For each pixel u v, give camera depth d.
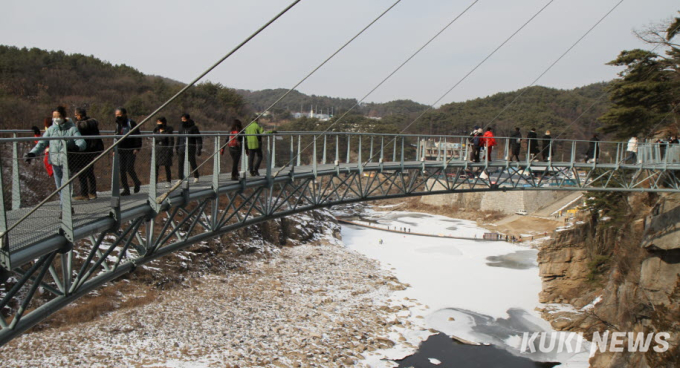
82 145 10.93
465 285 48.62
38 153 11.37
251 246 52.41
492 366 30.92
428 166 27.95
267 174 19.39
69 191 9.29
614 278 33.69
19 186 11.04
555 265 42.75
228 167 33.44
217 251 48.16
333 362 30.06
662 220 27.02
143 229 41.03
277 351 31.09
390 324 37.28
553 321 38.06
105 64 82.25
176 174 24.81
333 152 76.62
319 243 63.41
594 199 41.59
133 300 36.50
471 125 120.00
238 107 84.19
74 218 10.40
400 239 72.12
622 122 43.62
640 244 30.53
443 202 99.25
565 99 136.25
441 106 175.50
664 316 21.94
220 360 29.17
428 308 41.50
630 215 37.62
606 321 33.25
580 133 99.50
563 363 31.31
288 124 88.94
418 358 31.72
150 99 71.31
